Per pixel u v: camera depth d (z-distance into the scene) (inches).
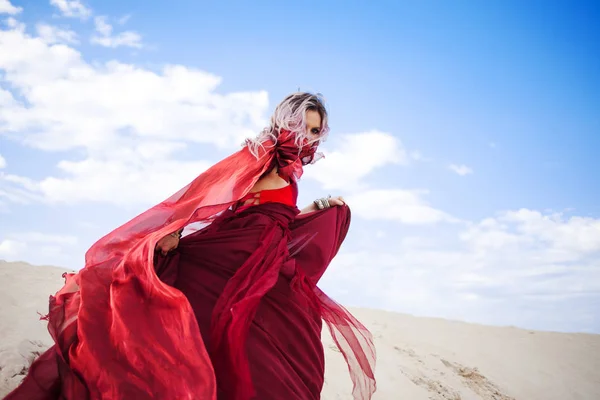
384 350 398.6
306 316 181.3
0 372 198.4
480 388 409.4
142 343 160.9
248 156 185.2
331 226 201.9
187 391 155.5
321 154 199.2
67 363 161.8
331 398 262.5
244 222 184.7
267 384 165.8
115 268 170.2
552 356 553.9
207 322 171.3
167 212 179.0
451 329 571.8
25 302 267.1
